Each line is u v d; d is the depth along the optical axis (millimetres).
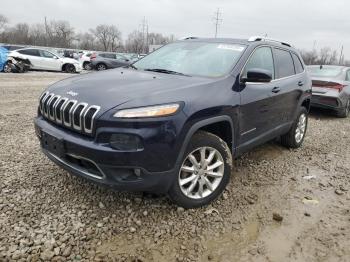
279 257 3080
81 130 3227
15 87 12414
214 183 3826
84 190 3932
